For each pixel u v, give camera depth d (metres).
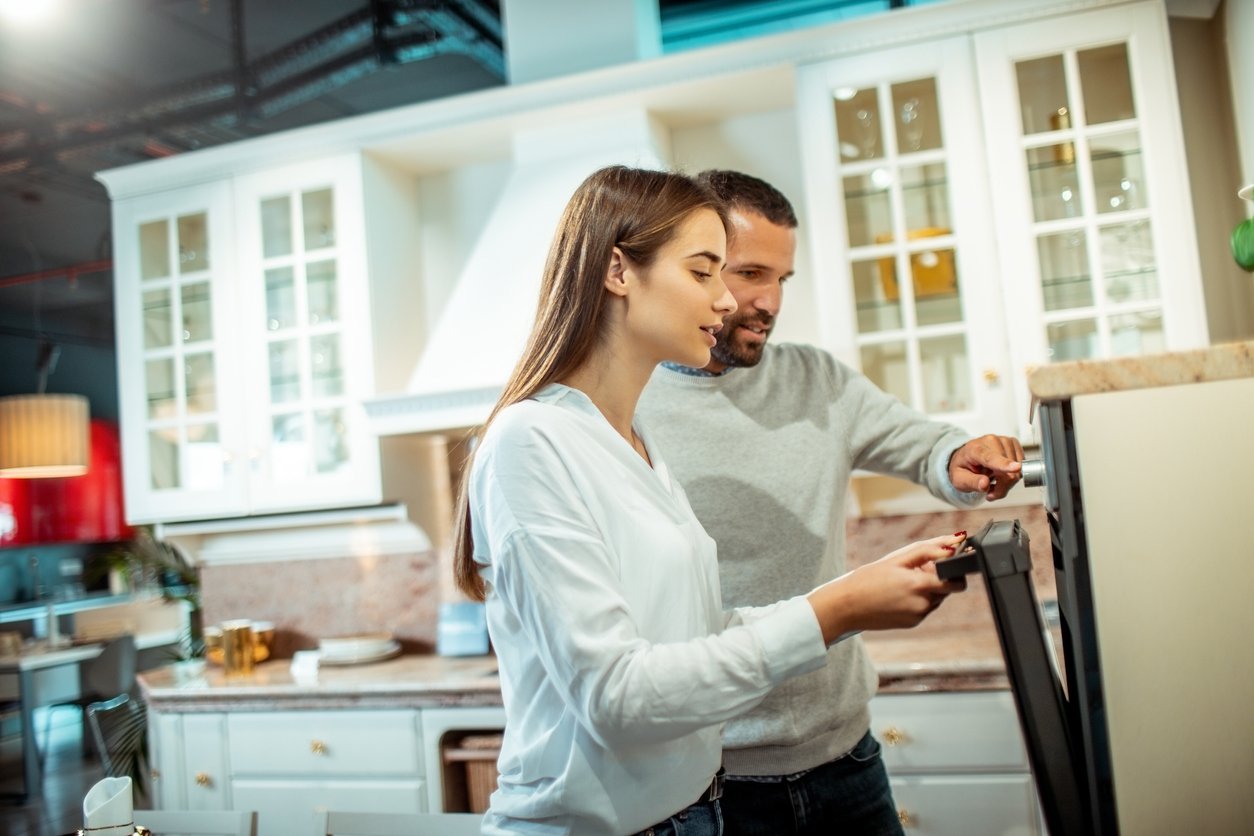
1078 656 0.65
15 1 3.36
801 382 1.48
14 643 5.14
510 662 0.90
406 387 3.01
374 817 1.39
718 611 0.97
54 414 5.46
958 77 2.44
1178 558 0.63
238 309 2.99
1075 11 2.38
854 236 2.49
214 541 3.33
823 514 1.41
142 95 4.22
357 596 3.23
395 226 3.03
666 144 2.87
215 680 2.90
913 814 2.19
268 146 2.96
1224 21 2.43
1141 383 0.64
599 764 0.84
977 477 1.27
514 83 2.95
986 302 2.40
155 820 1.50
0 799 4.85
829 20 3.59
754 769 1.32
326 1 4.00
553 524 0.79
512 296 2.74
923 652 2.33
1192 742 0.63
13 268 6.77
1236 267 2.53
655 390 1.46
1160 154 2.32
